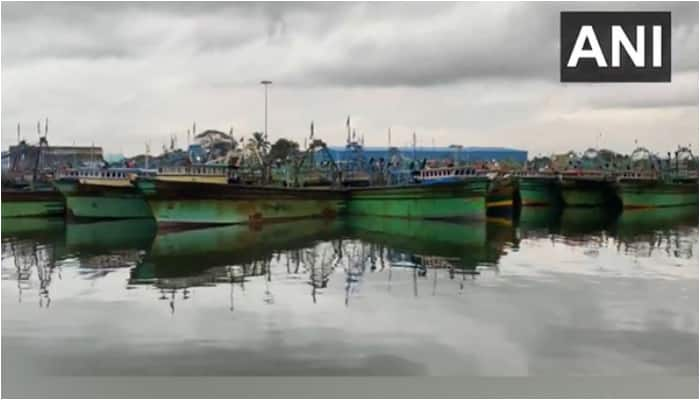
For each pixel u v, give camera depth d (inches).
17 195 1318.9
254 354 464.4
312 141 1346.0
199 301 626.2
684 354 462.9
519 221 1354.6
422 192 1300.4
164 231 1146.0
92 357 460.8
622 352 470.0
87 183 1291.8
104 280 738.2
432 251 944.9
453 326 533.0
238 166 1323.8
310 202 1306.6
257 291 673.6
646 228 1224.8
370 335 509.0
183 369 436.5
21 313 582.9
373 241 1044.5
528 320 551.8
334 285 700.7
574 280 722.8
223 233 1132.5
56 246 996.6
